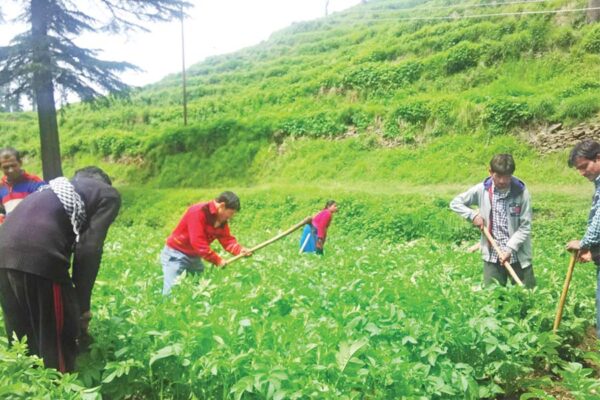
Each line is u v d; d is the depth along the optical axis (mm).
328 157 22219
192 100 37969
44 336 4070
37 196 4199
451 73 25156
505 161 6125
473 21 28766
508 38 24391
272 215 17688
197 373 4133
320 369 3887
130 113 35062
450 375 4332
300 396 3676
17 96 21062
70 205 4168
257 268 6910
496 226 6488
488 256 6527
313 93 28547
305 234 10406
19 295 4035
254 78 39062
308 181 21531
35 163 32094
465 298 5371
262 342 4258
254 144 24328
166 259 6715
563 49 23109
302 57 39781
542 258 8914
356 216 16078
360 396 4145
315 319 4734
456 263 8336
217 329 4195
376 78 26656
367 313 4840
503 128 19609
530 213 6395
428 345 4605
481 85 23672
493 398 4922
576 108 18500
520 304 5711
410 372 4113
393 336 4723
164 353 3949
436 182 18906
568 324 5848
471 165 19000
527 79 22812
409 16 40031
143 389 4383
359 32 40844
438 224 14656
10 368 3656
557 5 25172
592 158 5281
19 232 4039
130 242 11188
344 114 23547
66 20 21438
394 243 14266
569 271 5598
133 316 4586
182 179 24875
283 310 5379
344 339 4391
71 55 21547
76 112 41156
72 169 29188
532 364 5492
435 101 21734
